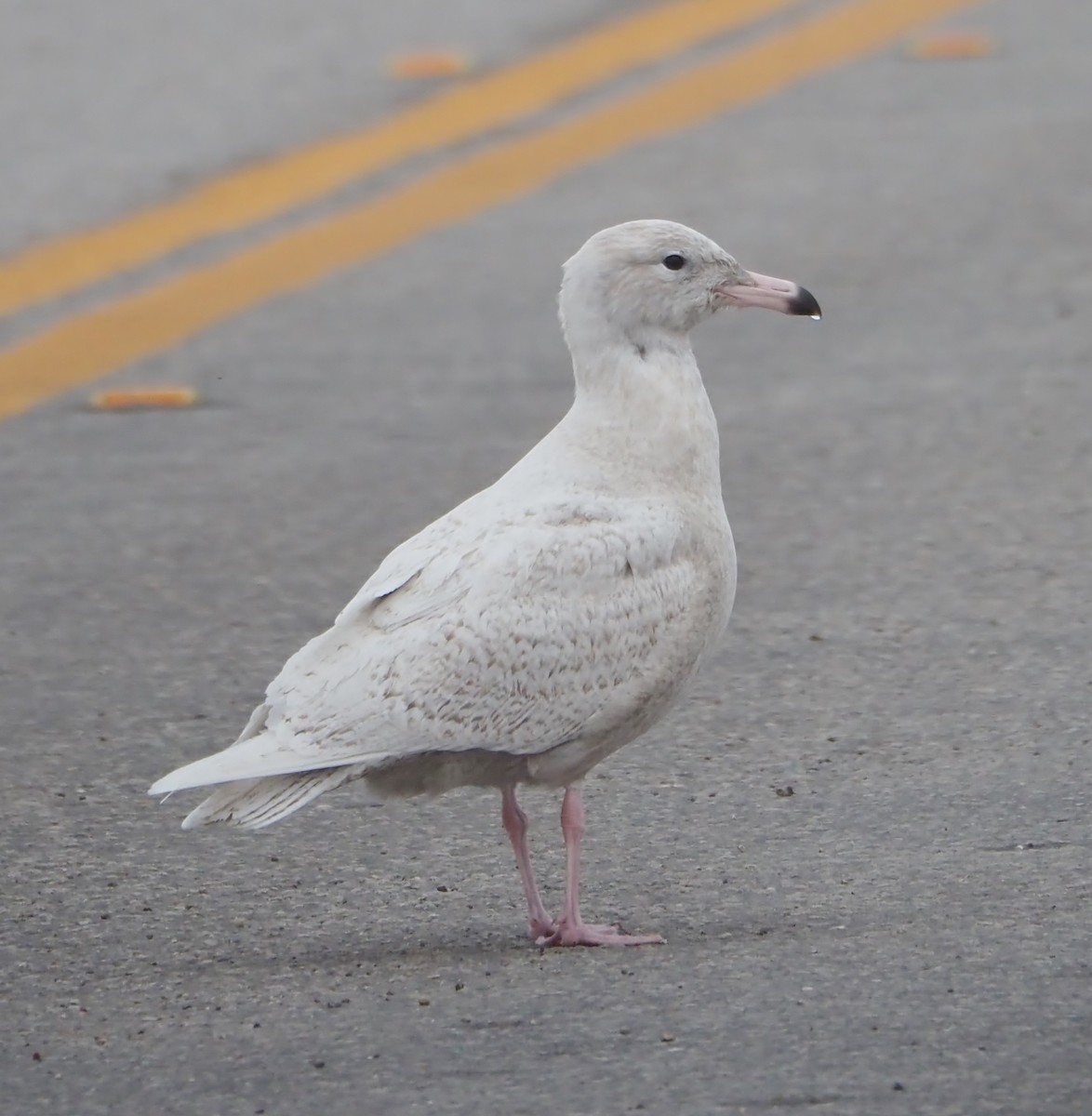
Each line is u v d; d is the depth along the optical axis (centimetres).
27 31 4719
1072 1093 1130
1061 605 2042
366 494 2478
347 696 1351
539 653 1379
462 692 1363
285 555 2294
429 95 4284
